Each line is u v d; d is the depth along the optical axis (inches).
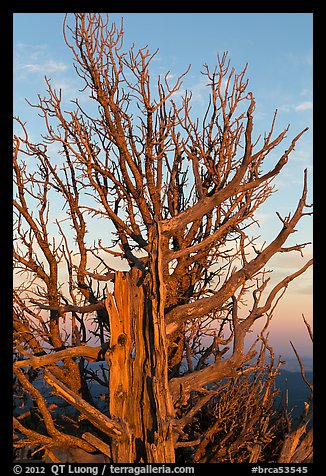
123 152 519.5
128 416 414.3
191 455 485.1
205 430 496.1
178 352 537.0
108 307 432.1
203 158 573.3
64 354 444.1
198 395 505.7
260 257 454.9
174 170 595.2
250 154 459.5
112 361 422.6
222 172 566.3
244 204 551.2
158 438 393.1
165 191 576.4
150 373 417.7
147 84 528.4
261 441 438.9
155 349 410.6
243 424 451.2
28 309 537.6
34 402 526.0
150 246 445.4
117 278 439.8
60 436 430.3
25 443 423.2
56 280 551.8
